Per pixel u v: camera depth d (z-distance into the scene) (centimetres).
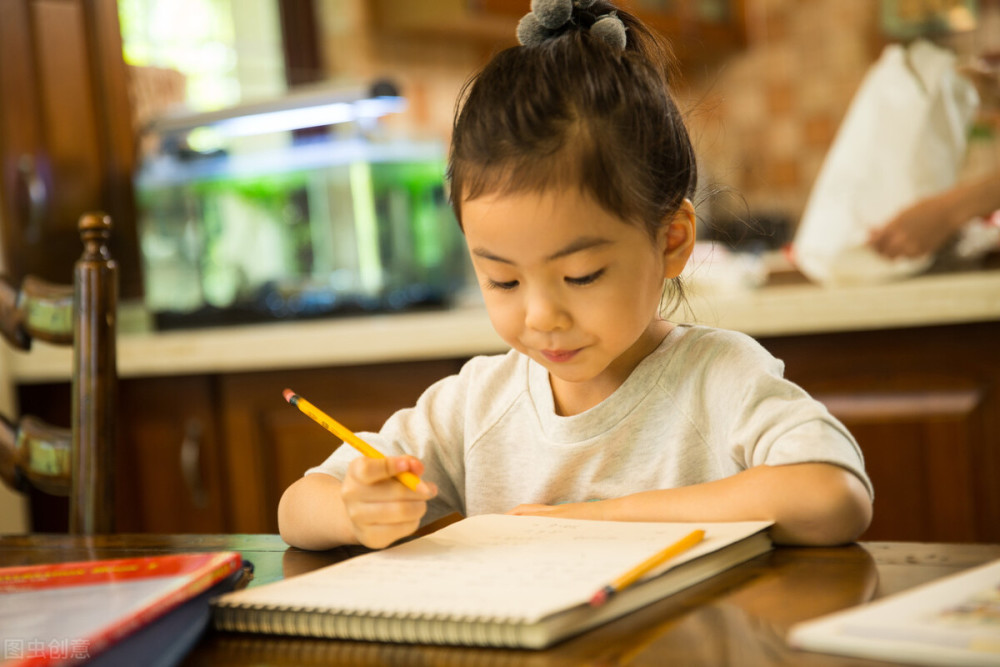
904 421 169
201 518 208
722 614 56
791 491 70
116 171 234
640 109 79
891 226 174
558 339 76
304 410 78
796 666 47
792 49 379
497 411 98
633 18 95
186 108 252
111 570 65
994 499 165
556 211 72
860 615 50
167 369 204
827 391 173
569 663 50
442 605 55
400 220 238
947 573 61
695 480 89
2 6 219
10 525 212
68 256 229
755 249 239
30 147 223
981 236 179
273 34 282
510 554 65
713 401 89
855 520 70
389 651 54
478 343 186
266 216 238
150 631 55
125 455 210
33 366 213
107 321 110
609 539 67
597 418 92
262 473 203
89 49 230
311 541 80
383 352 191
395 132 254
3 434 117
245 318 231
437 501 101
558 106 75
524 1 296
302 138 237
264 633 59
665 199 80
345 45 293
